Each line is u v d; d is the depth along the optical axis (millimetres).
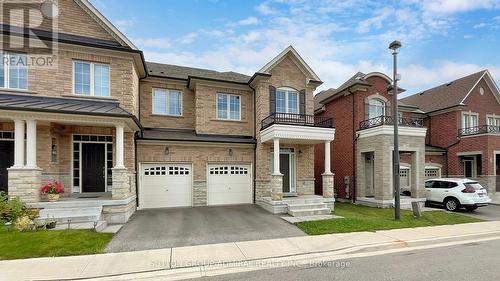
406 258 6547
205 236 8172
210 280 5285
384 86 17562
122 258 6289
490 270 5762
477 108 20891
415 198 15117
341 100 18234
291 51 14688
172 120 14820
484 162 18078
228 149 14484
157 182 13344
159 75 14438
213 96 14828
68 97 11086
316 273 5586
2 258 6074
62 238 7191
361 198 15906
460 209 14430
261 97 14266
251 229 9047
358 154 16484
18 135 9398
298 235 8398
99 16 11758
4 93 10375
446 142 20641
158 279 5355
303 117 14859
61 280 5188
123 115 10133
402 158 18375
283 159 14961
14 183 9219
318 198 13188
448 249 7363
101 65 11719
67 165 11562
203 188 13945
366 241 7750
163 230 8820
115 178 10133
